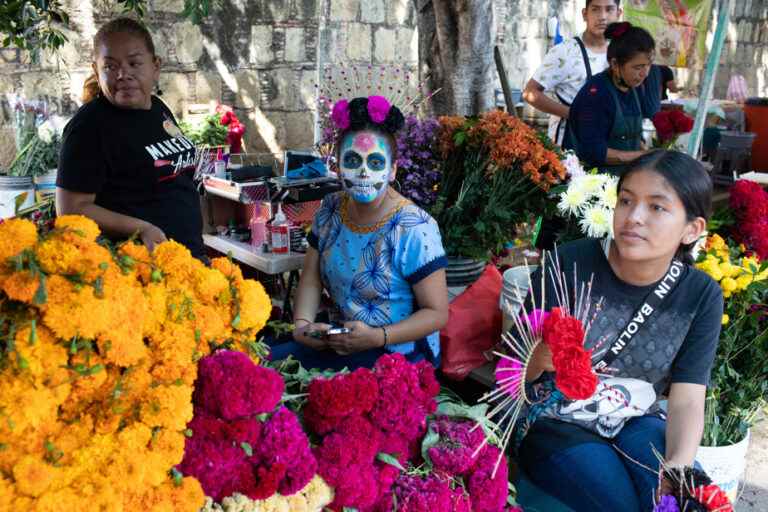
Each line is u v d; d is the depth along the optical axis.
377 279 2.33
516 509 1.86
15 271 1.23
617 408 1.98
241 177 3.64
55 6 3.73
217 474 1.42
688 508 1.64
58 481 1.23
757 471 2.89
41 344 1.22
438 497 1.66
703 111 3.15
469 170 3.03
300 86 6.64
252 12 6.28
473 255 3.07
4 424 1.18
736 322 2.41
